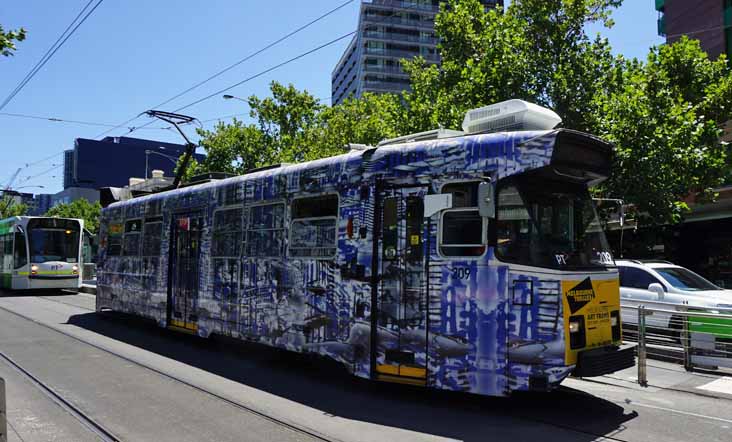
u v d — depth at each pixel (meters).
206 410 6.67
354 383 8.21
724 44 30.34
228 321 10.12
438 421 6.27
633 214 16.27
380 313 7.29
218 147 31.80
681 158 14.82
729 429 6.01
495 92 16.98
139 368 9.11
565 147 6.57
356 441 5.57
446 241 6.81
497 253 6.43
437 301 6.77
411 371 6.90
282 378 8.53
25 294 24.36
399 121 20.66
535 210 6.53
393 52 98.88
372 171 7.66
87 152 114.38
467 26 19.25
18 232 23.42
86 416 6.38
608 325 6.83
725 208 20.53
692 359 9.37
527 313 6.25
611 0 17.55
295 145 29.47
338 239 8.01
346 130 28.41
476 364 6.40
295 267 8.71
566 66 16.67
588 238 7.05
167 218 12.56
